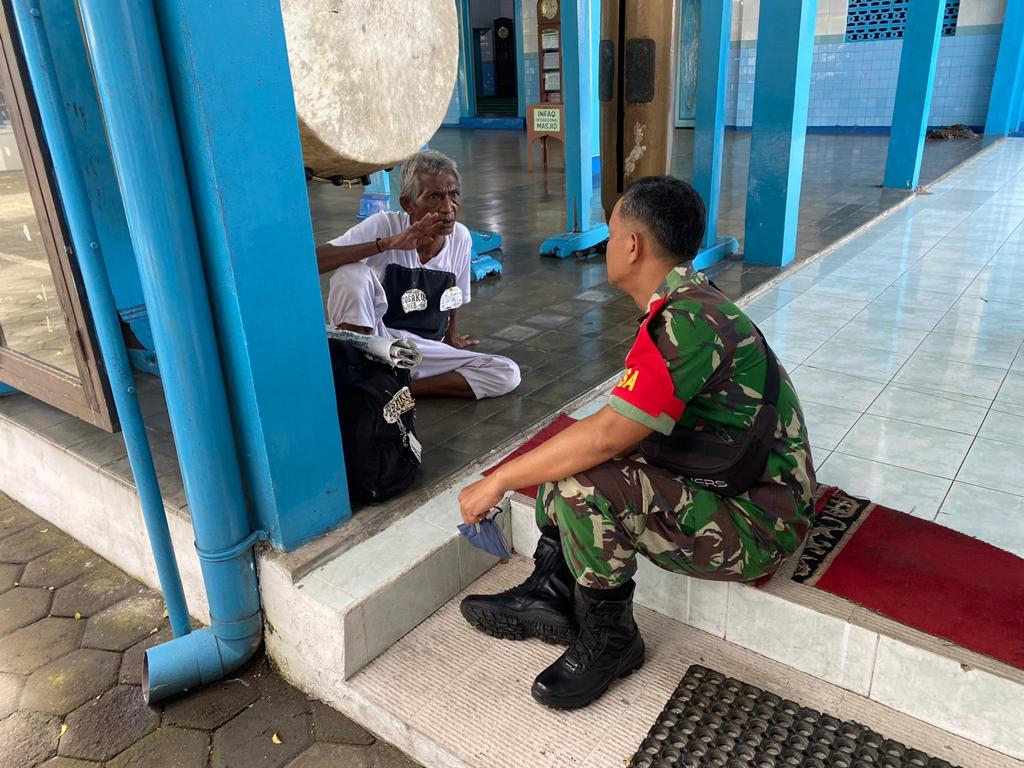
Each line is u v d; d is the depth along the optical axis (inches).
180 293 67.9
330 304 108.3
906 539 79.0
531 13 549.0
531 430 109.2
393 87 74.8
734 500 65.6
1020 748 62.7
